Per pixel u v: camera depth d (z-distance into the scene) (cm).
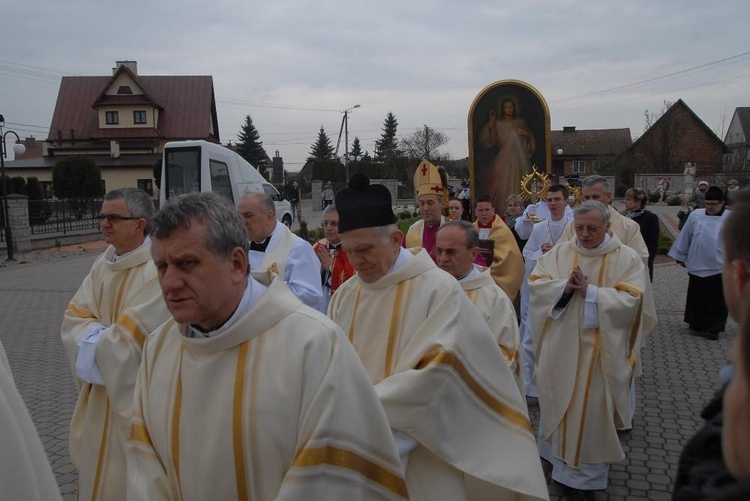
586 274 437
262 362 175
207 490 175
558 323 421
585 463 405
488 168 1450
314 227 2642
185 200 179
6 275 1508
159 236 175
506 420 258
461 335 249
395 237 268
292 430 171
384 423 183
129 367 301
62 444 514
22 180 2833
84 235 2270
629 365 412
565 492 425
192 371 183
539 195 924
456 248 341
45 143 4803
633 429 529
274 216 459
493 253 563
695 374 677
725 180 3653
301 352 174
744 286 124
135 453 190
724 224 133
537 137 1421
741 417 99
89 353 309
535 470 254
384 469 179
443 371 238
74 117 4478
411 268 266
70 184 3144
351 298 280
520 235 877
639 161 4481
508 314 342
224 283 177
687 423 541
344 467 169
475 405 251
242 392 174
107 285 337
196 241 172
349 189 267
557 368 418
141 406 197
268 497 172
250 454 171
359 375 180
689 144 4597
